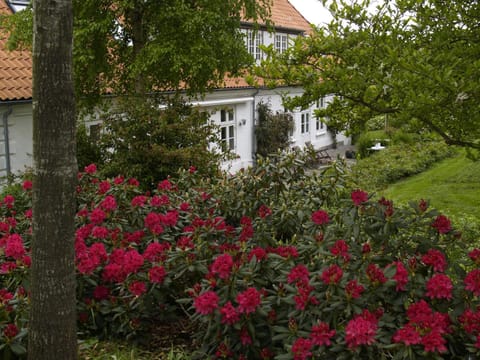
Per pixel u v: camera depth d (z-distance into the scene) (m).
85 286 4.02
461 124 3.93
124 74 10.02
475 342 2.79
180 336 4.07
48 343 2.80
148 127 8.51
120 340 3.91
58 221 2.73
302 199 4.83
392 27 4.39
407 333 2.63
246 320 3.16
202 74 9.21
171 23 8.95
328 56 4.33
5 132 9.79
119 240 4.30
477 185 12.05
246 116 18.44
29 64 10.51
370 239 3.61
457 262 3.37
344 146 26.33
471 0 4.43
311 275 3.21
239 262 3.37
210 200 5.04
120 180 5.24
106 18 8.79
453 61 3.82
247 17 9.62
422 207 3.59
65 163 2.70
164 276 3.75
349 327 2.66
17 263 3.81
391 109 4.10
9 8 11.56
